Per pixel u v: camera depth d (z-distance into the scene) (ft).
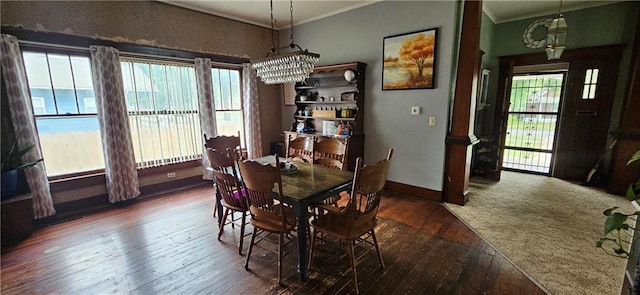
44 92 10.18
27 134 9.49
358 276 6.95
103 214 10.72
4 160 8.90
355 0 12.67
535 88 16.51
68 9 10.16
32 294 6.34
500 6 13.82
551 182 14.85
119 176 11.52
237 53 15.46
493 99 16.67
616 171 12.60
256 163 6.33
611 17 13.10
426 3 11.12
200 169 14.75
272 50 10.23
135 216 10.56
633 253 5.01
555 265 7.30
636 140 11.95
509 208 11.21
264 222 6.95
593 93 14.06
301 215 6.41
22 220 8.82
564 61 14.57
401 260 7.62
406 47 11.80
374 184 6.29
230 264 7.48
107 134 11.07
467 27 10.56
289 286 6.59
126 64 11.80
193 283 6.72
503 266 7.30
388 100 12.81
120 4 11.28
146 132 12.67
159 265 7.43
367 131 13.82
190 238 8.90
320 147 10.32
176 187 13.94
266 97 17.26
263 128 17.33
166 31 12.67
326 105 15.31
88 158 11.41
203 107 14.03
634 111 11.87
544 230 9.27
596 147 14.26
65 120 10.72
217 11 14.07
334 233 6.49
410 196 12.66
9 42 8.96
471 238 8.79
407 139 12.48
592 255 7.74
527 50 15.29
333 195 7.22
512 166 17.90
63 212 10.77
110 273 7.09
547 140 16.39
